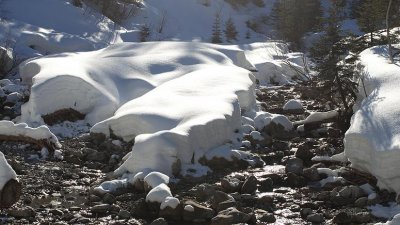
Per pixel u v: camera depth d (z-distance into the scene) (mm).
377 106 9273
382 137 8492
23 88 14211
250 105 13406
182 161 9656
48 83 12281
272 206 8344
